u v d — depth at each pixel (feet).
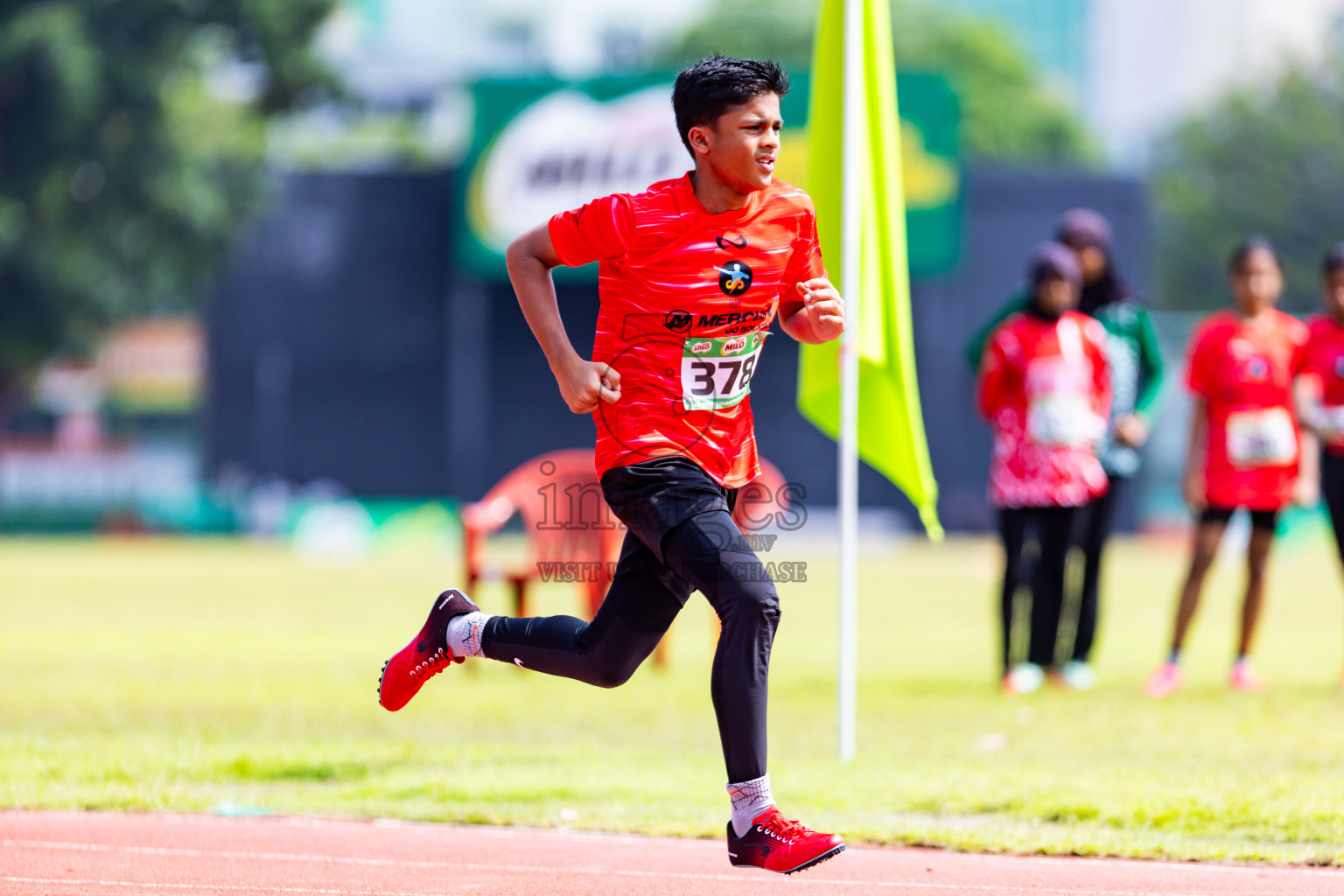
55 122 344.90
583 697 87.25
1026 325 91.61
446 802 55.62
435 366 363.97
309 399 365.81
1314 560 279.49
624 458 40.88
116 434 611.88
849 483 66.90
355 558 268.21
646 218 40.68
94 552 281.74
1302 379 89.71
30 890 43.68
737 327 41.19
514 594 94.68
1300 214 628.28
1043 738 71.15
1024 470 91.04
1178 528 352.08
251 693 86.79
